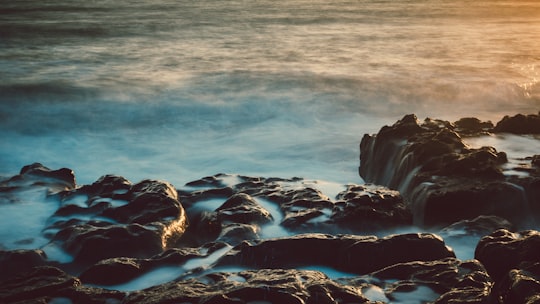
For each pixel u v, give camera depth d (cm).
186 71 2089
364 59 2414
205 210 705
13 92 1717
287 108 1642
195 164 1231
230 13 4062
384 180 884
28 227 643
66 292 441
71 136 1444
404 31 3419
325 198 694
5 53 2475
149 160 1263
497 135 912
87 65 2231
